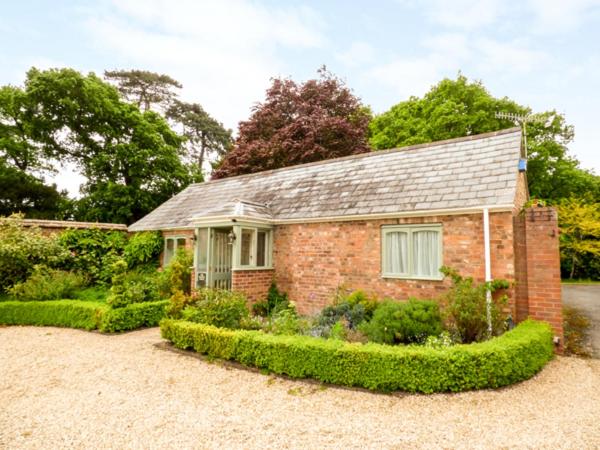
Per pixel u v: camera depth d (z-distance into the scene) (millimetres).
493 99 23828
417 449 3568
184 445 3689
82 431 4016
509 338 5562
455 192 8281
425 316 6441
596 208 22516
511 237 7266
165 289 10500
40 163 25469
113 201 23359
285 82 26953
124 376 5840
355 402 4758
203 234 11445
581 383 5332
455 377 4930
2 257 10984
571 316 10516
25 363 6523
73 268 12812
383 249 9125
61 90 21875
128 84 32656
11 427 4125
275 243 11430
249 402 4805
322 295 10180
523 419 4199
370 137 30234
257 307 10492
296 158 23250
